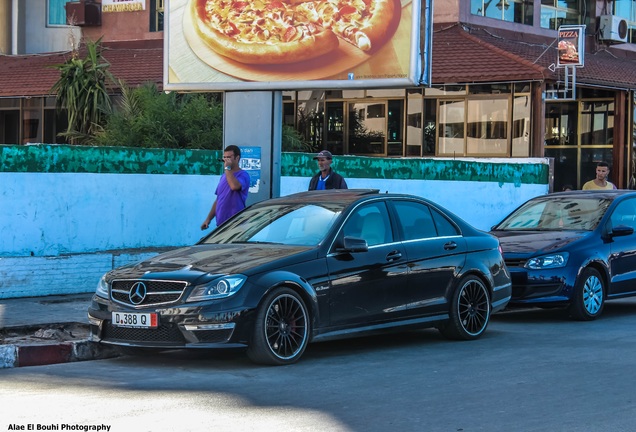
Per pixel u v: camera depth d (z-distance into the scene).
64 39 32.03
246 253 9.65
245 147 14.95
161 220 15.40
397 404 7.50
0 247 13.33
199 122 21.59
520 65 24.12
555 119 30.75
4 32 31.72
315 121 27.66
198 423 6.81
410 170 19.61
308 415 7.09
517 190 22.33
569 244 13.08
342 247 9.88
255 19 14.82
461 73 24.22
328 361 9.63
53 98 28.19
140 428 6.66
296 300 9.36
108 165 14.62
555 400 7.68
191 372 9.00
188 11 15.23
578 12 30.56
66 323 11.02
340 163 18.19
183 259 9.65
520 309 14.80
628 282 13.64
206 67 15.10
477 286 11.27
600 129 29.89
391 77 14.19
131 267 9.72
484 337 11.52
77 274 13.80
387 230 10.47
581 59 23.56
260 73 14.80
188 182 15.76
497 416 7.09
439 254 10.82
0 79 28.70
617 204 14.09
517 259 12.93
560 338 11.38
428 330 12.15
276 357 9.20
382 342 11.09
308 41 14.58
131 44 29.95
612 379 8.59
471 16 26.98
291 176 17.25
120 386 8.29
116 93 26.00
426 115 26.34
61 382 8.54
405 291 10.39
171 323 8.92
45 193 13.80
